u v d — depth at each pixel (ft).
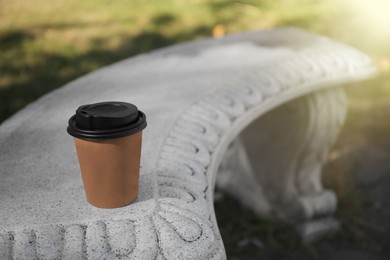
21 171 3.23
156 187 2.99
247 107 4.17
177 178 3.12
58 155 3.41
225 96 4.20
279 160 5.82
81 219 2.76
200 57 5.31
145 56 5.62
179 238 2.65
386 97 8.63
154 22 11.09
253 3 12.23
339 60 5.08
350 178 6.69
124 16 11.50
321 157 5.75
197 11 11.76
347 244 5.74
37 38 10.17
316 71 4.85
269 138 5.80
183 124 3.73
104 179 2.77
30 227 2.72
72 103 4.20
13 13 11.80
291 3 12.39
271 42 5.65
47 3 12.53
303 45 5.44
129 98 4.22
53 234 2.68
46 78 8.45
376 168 6.86
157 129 3.65
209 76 4.59
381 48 9.89
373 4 12.20
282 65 4.81
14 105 7.55
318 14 11.58
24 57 9.27
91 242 2.63
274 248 5.65
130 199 2.85
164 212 2.78
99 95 4.34
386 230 5.88
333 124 5.55
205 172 3.31
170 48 5.92
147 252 2.59
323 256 5.56
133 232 2.67
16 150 3.50
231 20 11.22
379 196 6.39
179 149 3.41
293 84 4.60
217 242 2.75
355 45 9.98
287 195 5.88
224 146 3.70
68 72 8.68
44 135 3.68
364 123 7.91
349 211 6.08
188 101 4.09
